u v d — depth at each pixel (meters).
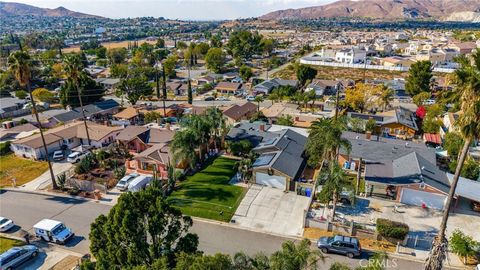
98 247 26.70
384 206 42.81
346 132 61.94
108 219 25.64
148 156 54.44
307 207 41.78
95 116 86.88
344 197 43.31
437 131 67.62
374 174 45.97
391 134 70.31
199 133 52.28
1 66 159.25
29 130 73.94
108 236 25.03
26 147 61.91
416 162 46.59
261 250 35.28
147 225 24.95
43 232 37.09
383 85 94.69
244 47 188.00
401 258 33.78
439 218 40.16
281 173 47.12
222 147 61.72
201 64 182.38
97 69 158.25
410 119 74.75
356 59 158.62
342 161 54.25
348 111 86.88
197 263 20.92
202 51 193.62
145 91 105.00
